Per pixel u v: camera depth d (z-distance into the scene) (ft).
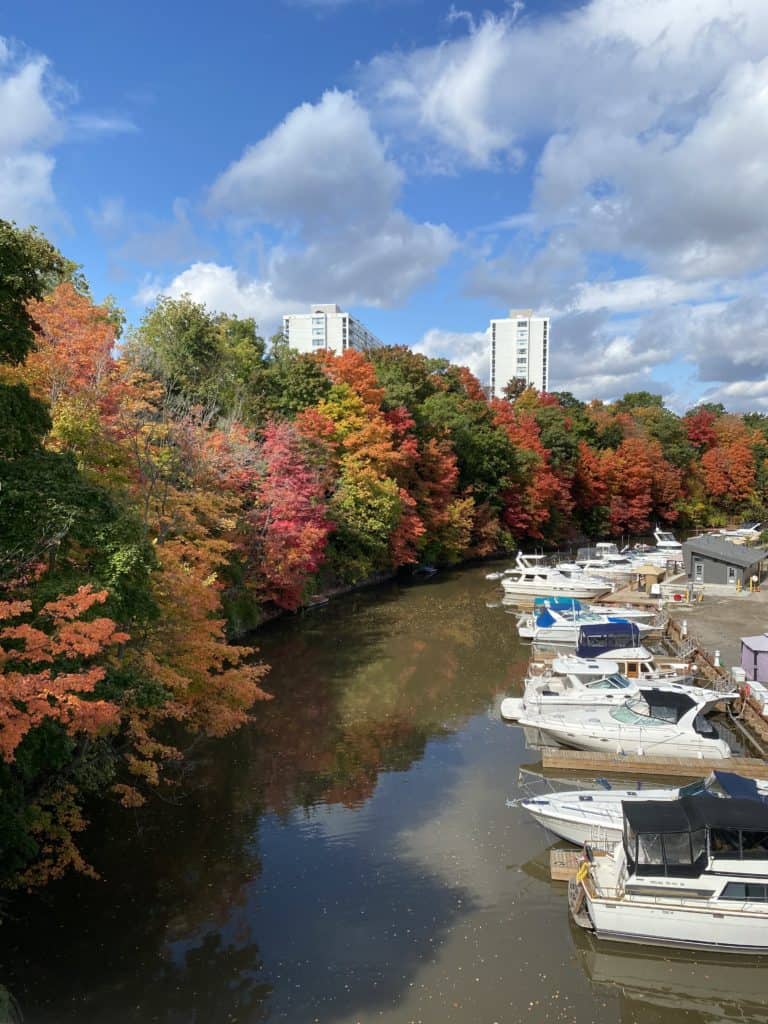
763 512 358.84
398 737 81.35
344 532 164.55
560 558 242.37
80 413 68.08
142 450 78.89
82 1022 39.17
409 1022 39.22
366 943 45.88
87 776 51.24
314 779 70.28
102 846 57.52
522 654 117.50
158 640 61.16
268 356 201.36
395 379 224.12
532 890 51.70
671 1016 40.52
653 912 44.98
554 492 273.33
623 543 302.04
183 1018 39.50
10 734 31.42
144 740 57.36
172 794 66.80
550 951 45.32
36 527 44.19
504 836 59.26
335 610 152.66
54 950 45.03
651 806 49.03
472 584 188.03
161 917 48.52
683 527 351.87
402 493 182.91
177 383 138.10
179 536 79.36
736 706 85.25
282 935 46.65
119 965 43.75
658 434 360.28
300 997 41.09
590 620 127.44
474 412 257.75
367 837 59.11
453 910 49.37
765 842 45.96
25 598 44.04
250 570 125.59
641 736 74.18
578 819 55.88
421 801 65.57
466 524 214.48
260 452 129.90
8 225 49.52
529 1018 39.81
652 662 102.73
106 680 47.39
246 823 61.46
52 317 71.72
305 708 90.99
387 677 104.58
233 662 69.56
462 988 41.93
